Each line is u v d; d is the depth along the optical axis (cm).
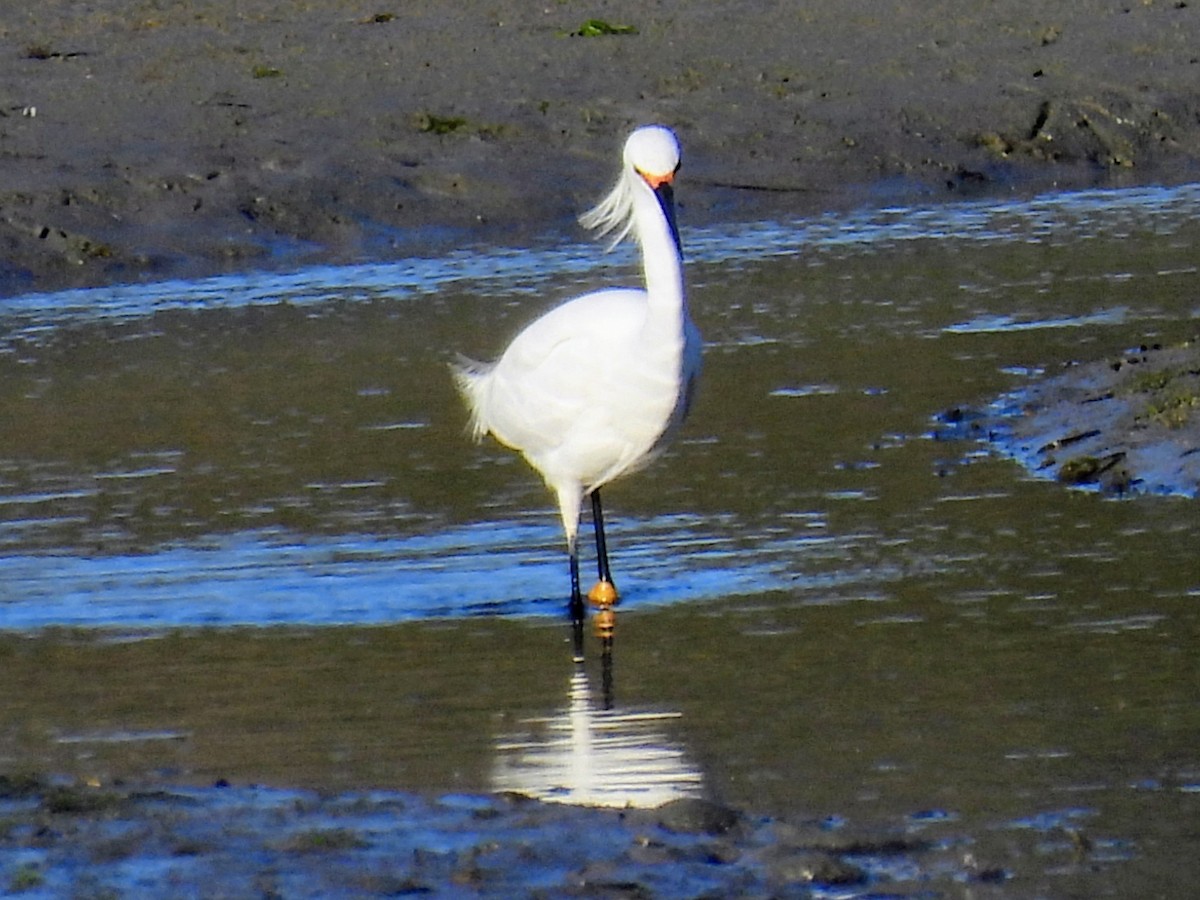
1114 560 1174
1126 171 2731
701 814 790
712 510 1316
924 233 2317
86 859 754
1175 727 909
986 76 2917
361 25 3105
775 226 2389
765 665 1023
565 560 1237
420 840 770
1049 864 753
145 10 3175
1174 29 3108
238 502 1369
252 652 1073
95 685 1021
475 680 1019
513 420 1183
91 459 1488
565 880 729
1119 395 1470
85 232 2258
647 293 1132
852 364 1692
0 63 2891
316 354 1803
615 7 3228
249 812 804
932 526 1259
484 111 2686
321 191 2403
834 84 2881
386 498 1371
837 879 734
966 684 980
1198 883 734
